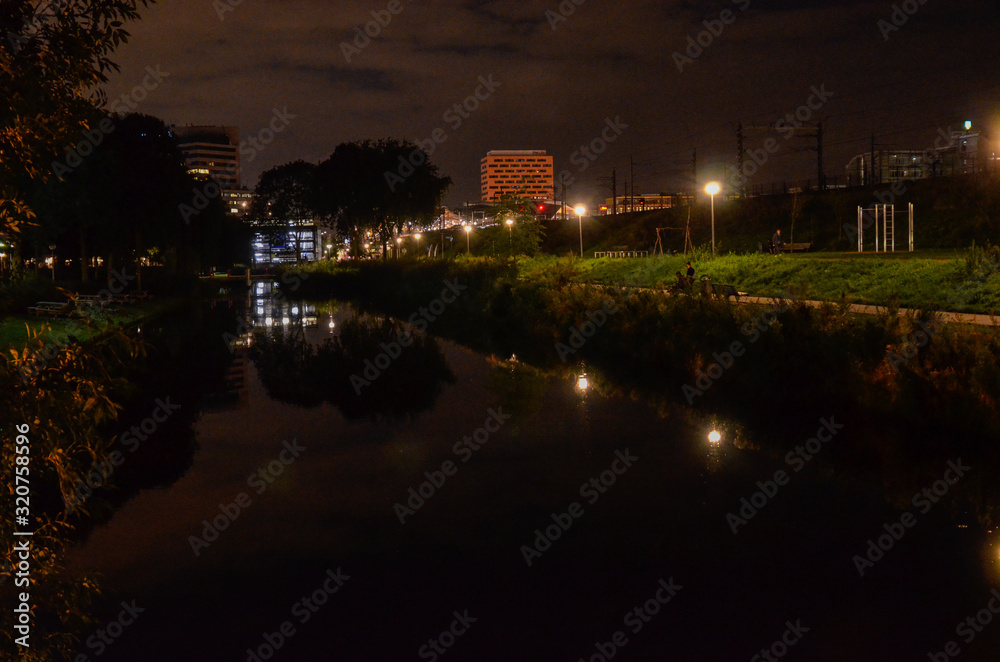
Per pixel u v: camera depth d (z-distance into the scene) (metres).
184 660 5.69
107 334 3.87
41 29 3.46
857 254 44.53
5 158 3.49
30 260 45.47
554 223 114.06
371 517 9.00
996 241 51.59
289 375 20.55
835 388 13.85
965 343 12.84
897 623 6.13
